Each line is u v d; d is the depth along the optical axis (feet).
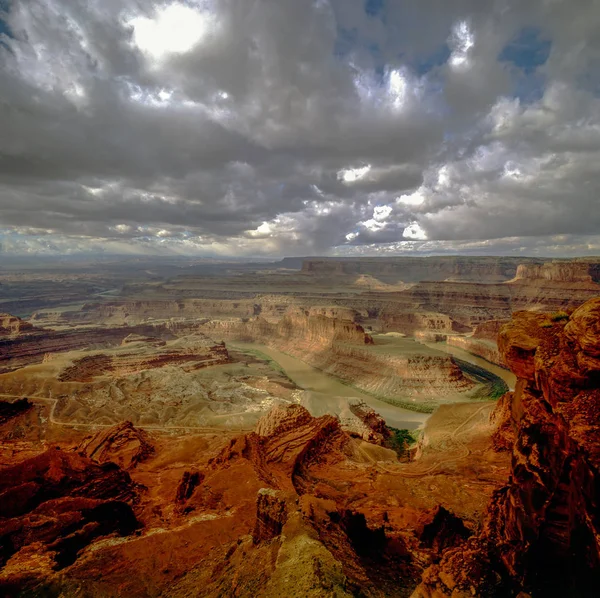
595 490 33.86
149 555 60.95
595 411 38.58
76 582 51.03
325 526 49.44
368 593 37.50
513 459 52.75
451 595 38.75
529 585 38.58
